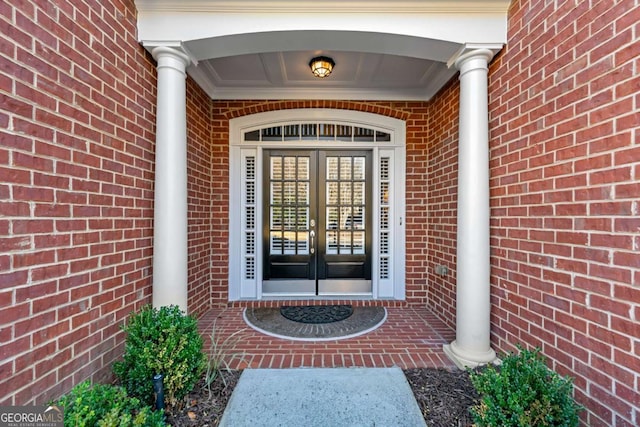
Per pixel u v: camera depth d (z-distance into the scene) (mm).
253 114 3879
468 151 2363
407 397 1915
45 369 1461
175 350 1772
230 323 3203
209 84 3578
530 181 2010
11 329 1310
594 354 1555
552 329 1821
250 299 3898
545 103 1887
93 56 1785
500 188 2322
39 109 1436
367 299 3930
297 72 3359
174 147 2336
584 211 1615
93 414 1213
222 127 3834
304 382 2066
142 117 2281
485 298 2314
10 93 1302
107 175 1898
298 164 4078
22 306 1356
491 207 2420
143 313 1873
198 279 3422
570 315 1697
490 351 2328
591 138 1576
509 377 1554
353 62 3139
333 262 4102
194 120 3326
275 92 3775
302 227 4094
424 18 2312
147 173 2338
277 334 2914
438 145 3568
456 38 2311
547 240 1862
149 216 2359
